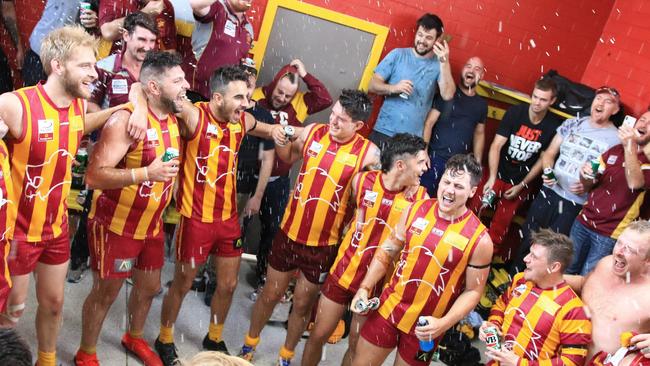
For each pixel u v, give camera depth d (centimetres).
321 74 666
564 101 646
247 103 411
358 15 655
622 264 371
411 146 404
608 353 369
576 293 403
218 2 511
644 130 546
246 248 629
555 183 611
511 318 382
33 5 605
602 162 570
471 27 679
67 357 416
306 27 651
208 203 418
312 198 427
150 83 372
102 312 398
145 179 369
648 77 635
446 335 516
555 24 685
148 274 408
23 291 361
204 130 410
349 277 414
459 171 368
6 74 586
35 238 352
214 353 147
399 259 423
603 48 689
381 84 636
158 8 487
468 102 647
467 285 382
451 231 376
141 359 431
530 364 369
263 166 500
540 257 371
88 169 368
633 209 553
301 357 480
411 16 664
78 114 354
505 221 664
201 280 521
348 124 420
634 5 664
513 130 646
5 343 173
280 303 527
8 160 332
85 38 340
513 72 695
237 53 527
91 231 390
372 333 393
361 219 415
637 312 368
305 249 430
